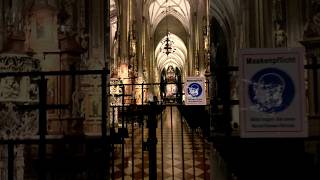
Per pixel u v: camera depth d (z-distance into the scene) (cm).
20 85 534
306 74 605
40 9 824
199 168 812
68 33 870
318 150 527
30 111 544
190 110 1344
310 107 599
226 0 2123
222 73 429
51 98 853
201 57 2952
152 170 503
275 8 762
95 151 627
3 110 524
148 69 3616
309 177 486
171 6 4225
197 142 1256
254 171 526
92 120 964
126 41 2128
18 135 529
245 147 554
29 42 802
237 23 1772
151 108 521
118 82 1666
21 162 557
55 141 400
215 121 873
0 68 543
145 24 3431
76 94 884
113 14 2138
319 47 584
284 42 733
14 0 629
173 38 4800
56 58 838
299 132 366
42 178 397
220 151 728
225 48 2312
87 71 402
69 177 623
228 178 657
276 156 540
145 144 582
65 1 870
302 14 705
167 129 1745
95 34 1001
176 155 990
